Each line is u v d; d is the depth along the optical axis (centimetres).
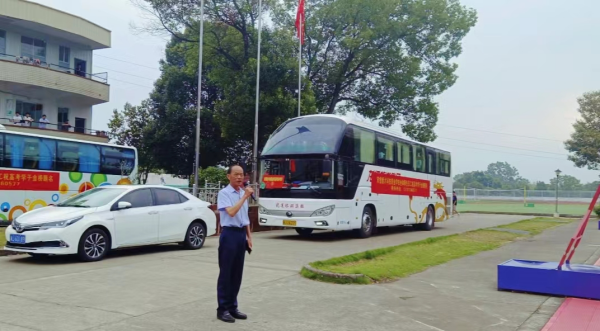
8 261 1079
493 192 5775
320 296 793
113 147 2139
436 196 2355
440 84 3300
